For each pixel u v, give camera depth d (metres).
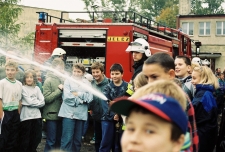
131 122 1.44
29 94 6.65
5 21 25.89
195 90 4.89
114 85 6.52
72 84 6.90
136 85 4.00
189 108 2.68
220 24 41.31
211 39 41.47
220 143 5.57
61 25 11.12
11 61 6.48
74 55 11.15
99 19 12.02
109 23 10.66
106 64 10.60
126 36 10.49
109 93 6.52
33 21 39.09
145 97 1.48
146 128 1.41
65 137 6.87
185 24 42.41
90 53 11.05
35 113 6.73
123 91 6.45
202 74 4.75
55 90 6.97
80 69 6.99
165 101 1.42
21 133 6.62
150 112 1.40
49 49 11.16
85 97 6.93
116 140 6.52
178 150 1.46
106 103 6.60
